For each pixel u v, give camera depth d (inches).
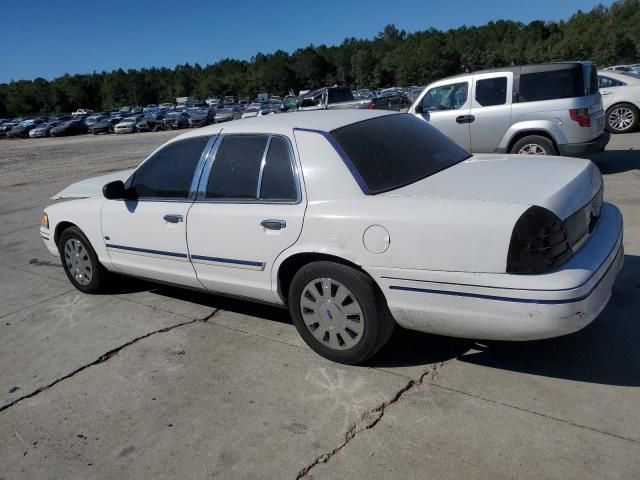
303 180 138.5
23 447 120.9
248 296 157.5
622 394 118.5
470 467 101.5
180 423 123.6
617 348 136.2
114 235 187.5
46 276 243.8
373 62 5036.9
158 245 172.9
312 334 143.3
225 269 157.0
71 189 225.3
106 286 208.7
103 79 5772.6
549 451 103.4
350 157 135.9
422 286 120.9
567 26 4645.7
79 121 1989.4
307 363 143.6
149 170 177.6
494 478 98.3
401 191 130.6
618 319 149.6
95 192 212.4
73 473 111.0
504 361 135.9
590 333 144.1
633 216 240.1
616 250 126.6
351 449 109.7
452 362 137.8
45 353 165.2
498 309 112.7
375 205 127.3
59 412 132.9
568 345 139.7
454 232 115.2
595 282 112.3
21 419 131.7
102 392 139.9
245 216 147.6
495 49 4699.8
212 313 182.7
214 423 122.3
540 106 320.2
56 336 176.6
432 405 120.9
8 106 5093.5
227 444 114.9
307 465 106.6
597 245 122.6
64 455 116.8
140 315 186.4
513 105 327.6
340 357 139.0
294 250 138.8
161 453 114.3
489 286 112.4
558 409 115.3
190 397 133.3
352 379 134.2
